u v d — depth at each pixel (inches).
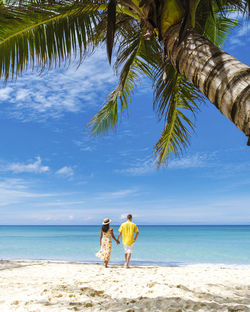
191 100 184.9
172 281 249.8
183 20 90.7
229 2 135.0
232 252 753.6
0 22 131.7
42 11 131.7
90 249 805.9
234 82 73.0
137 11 112.3
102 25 140.5
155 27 102.3
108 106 241.9
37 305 160.9
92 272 312.2
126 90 228.4
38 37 142.3
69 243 1075.3
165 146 228.8
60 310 150.4
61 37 140.6
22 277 274.7
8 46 139.9
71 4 129.3
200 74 82.9
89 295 193.5
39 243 1083.9
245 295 204.5
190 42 90.3
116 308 157.6
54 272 312.5
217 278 277.3
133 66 196.4
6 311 149.4
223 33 213.9
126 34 161.2
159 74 161.8
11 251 751.7
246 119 67.9
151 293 199.2
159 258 605.9
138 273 303.6
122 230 359.3
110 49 114.0
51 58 141.3
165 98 160.4
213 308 155.9
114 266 380.5
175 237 1716.3
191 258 613.6
